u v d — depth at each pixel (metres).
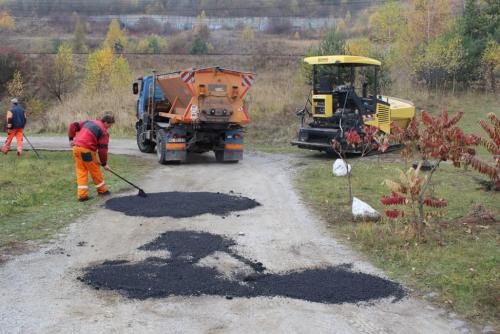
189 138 15.91
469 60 25.92
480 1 31.42
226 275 6.45
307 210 9.92
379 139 10.50
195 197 10.57
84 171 10.41
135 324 5.15
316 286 6.11
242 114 15.66
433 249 7.37
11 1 90.19
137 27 82.88
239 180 12.98
